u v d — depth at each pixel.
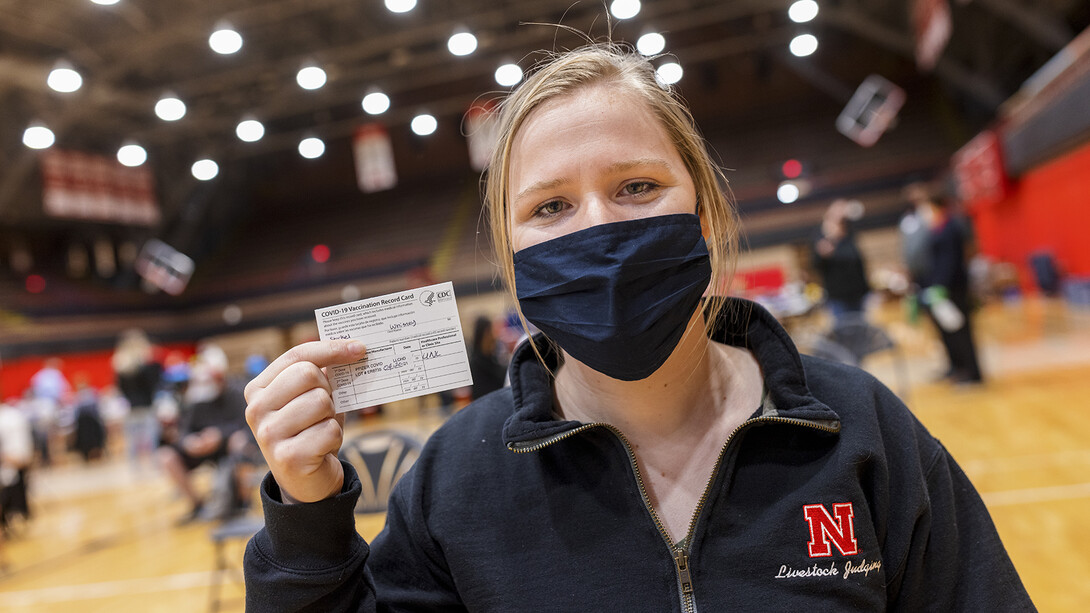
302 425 0.78
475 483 0.93
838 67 20.73
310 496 0.79
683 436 0.92
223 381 5.88
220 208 24.14
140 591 4.09
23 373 16.44
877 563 0.83
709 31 19.95
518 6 12.48
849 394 0.92
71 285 20.48
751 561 0.83
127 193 15.69
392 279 19.67
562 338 0.85
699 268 0.84
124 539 5.57
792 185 17.81
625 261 0.80
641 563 0.84
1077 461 4.03
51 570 4.90
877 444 0.87
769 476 0.87
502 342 8.58
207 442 5.76
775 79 21.09
